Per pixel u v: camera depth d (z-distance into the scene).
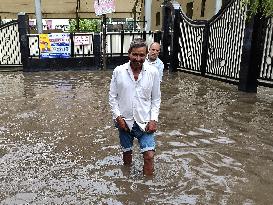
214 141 5.47
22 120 6.77
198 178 4.15
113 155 4.90
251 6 8.83
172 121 6.59
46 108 7.76
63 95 9.26
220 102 8.23
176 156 4.84
